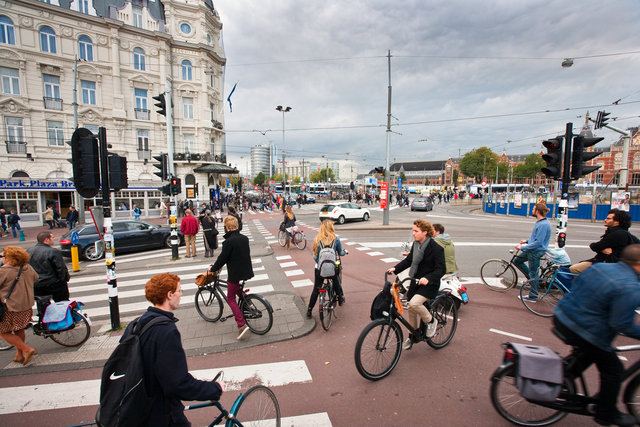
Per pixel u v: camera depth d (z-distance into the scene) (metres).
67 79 25.02
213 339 4.70
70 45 25.00
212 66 33.56
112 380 1.78
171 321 1.98
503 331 4.78
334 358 4.11
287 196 43.19
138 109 28.47
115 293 5.12
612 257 4.86
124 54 27.52
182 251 12.86
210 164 32.56
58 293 4.86
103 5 27.11
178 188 10.84
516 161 120.50
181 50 30.83
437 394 3.32
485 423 2.90
